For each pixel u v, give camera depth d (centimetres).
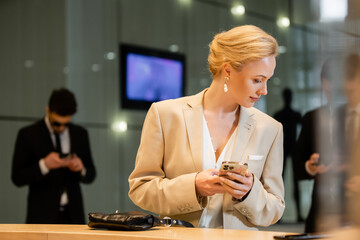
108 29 544
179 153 168
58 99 365
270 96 675
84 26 527
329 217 62
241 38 156
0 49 494
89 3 531
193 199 154
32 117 498
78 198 367
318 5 59
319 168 62
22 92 497
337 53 58
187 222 150
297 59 685
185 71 596
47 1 509
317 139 62
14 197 474
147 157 171
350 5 57
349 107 58
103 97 535
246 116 171
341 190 60
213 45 167
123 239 119
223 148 169
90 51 530
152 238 114
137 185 169
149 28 574
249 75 154
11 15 501
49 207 352
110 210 526
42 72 505
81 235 127
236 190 148
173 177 170
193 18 609
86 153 384
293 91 677
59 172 359
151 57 571
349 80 58
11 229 143
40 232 133
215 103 170
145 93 564
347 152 59
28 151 358
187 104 175
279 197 169
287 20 688
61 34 513
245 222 163
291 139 640
